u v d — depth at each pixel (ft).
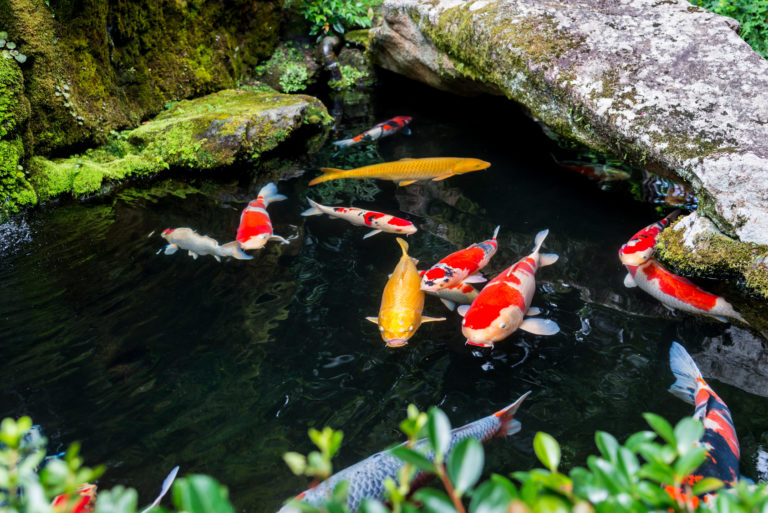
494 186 18.71
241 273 14.10
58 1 18.78
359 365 11.05
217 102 23.41
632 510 3.76
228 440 9.39
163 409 10.03
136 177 19.70
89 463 8.95
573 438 9.31
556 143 21.84
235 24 26.37
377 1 32.40
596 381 10.56
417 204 17.63
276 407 10.06
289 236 15.76
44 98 18.79
